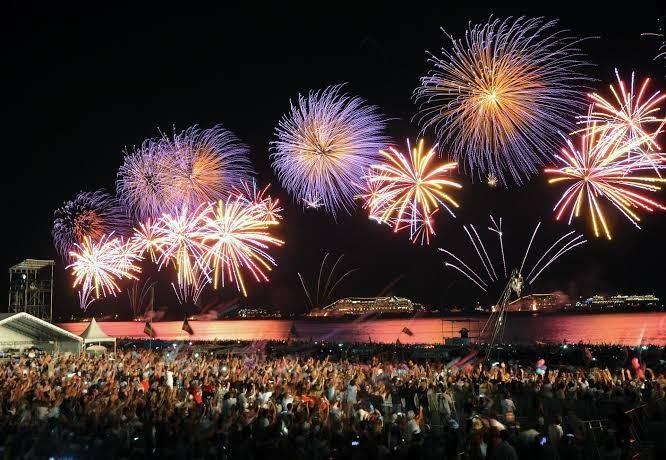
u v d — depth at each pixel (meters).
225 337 173.00
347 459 13.90
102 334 52.16
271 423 16.06
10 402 20.53
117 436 15.77
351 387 21.81
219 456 14.99
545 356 42.84
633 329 170.88
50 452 15.44
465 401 21.14
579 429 16.25
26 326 48.50
